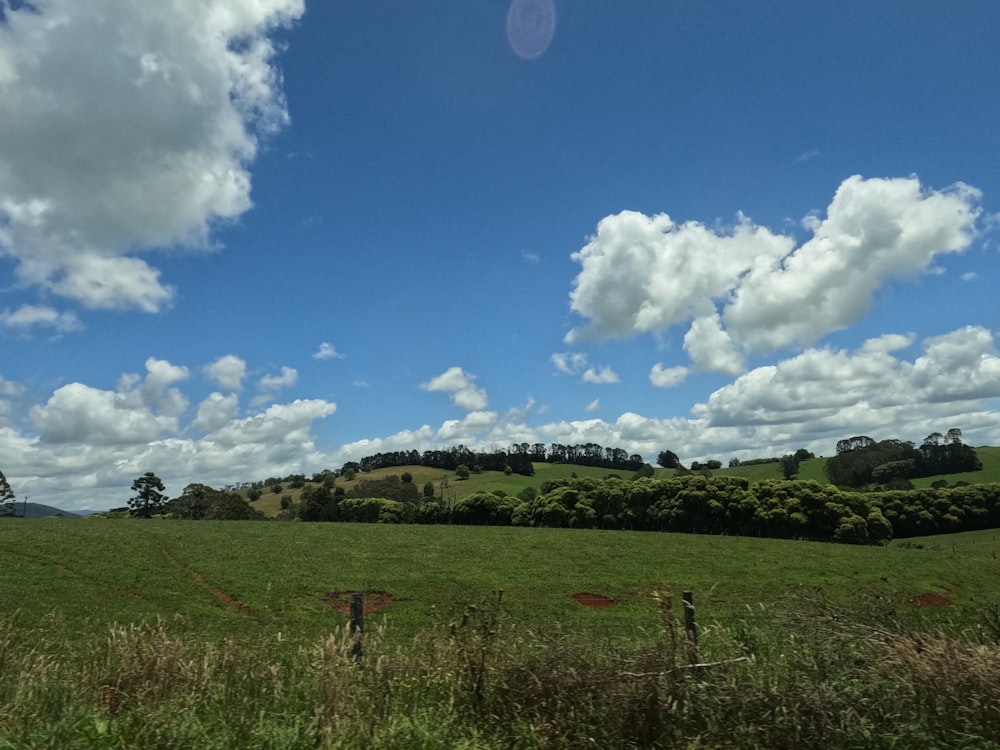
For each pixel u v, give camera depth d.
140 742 4.72
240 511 92.44
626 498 72.06
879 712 4.80
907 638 5.45
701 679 5.09
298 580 31.81
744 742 4.58
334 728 4.89
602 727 4.79
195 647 7.14
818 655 5.50
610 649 5.70
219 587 29.97
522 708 5.19
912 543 67.12
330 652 6.21
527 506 77.69
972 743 4.42
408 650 6.82
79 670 6.71
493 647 5.79
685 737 4.66
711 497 67.25
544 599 30.78
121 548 36.47
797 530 64.69
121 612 24.38
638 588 33.59
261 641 7.96
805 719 4.66
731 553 43.31
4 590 26.25
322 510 91.12
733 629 6.93
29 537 38.16
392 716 5.12
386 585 31.86
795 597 6.75
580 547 43.97
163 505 91.69
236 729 4.98
